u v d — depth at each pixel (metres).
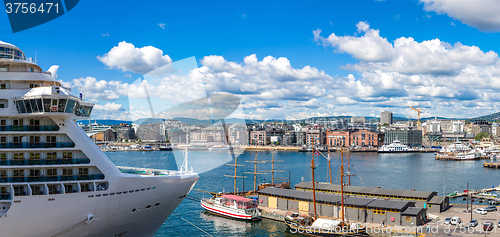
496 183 190.38
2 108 45.09
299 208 108.75
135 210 50.00
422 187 175.00
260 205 116.31
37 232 44.25
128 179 48.09
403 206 95.56
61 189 44.94
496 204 133.50
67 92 46.94
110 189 46.97
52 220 44.41
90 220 46.19
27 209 43.09
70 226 45.59
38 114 43.56
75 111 46.50
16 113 44.94
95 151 47.00
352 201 101.69
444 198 110.69
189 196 132.50
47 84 48.16
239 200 106.31
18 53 48.41
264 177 193.00
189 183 54.31
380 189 116.62
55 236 45.38
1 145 44.56
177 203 54.69
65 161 45.81
